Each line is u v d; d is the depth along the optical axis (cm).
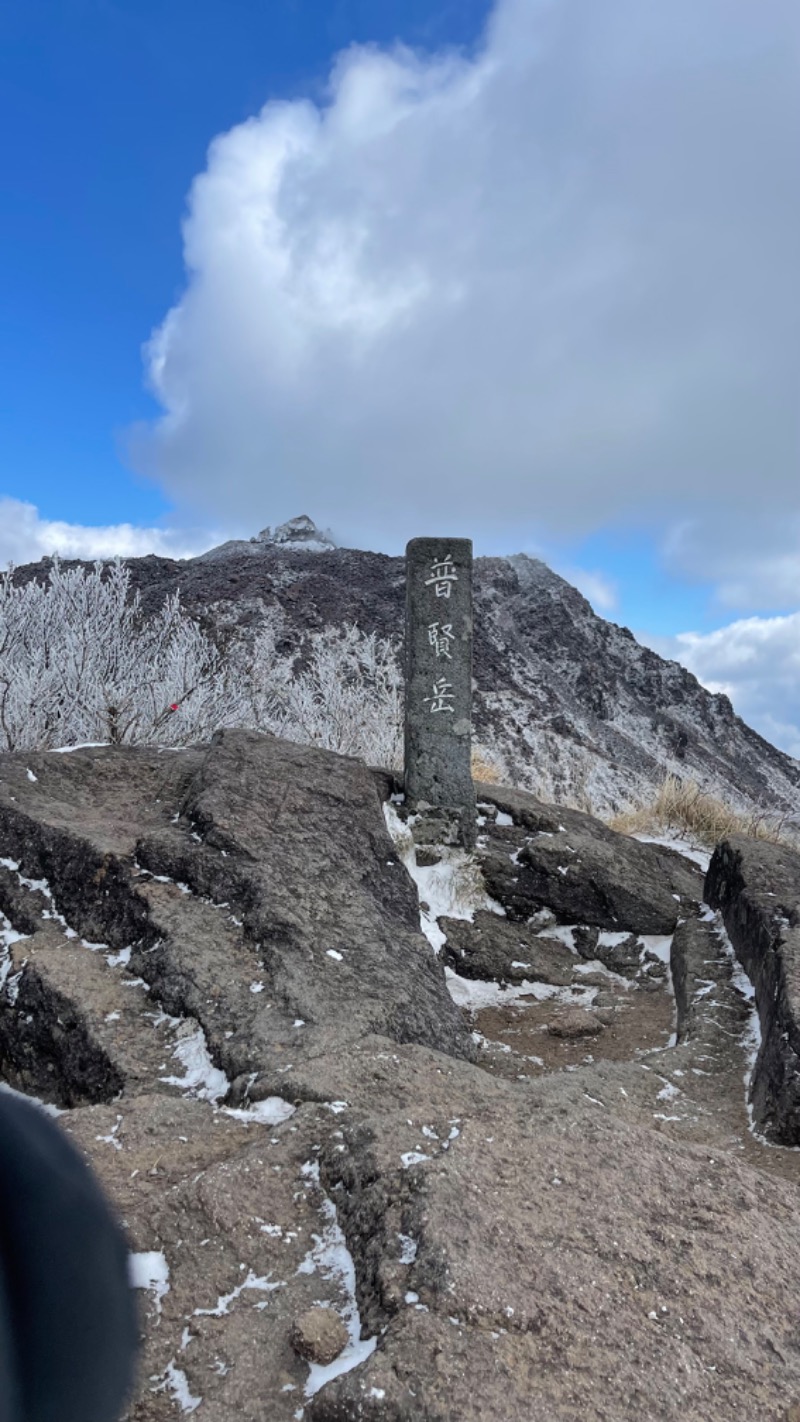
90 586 1002
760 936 578
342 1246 247
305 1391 199
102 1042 398
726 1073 468
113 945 483
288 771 640
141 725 895
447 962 668
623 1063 470
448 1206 236
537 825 808
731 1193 261
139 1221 254
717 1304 216
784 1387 195
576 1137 280
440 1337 195
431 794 768
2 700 773
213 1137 308
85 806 611
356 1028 395
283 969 438
